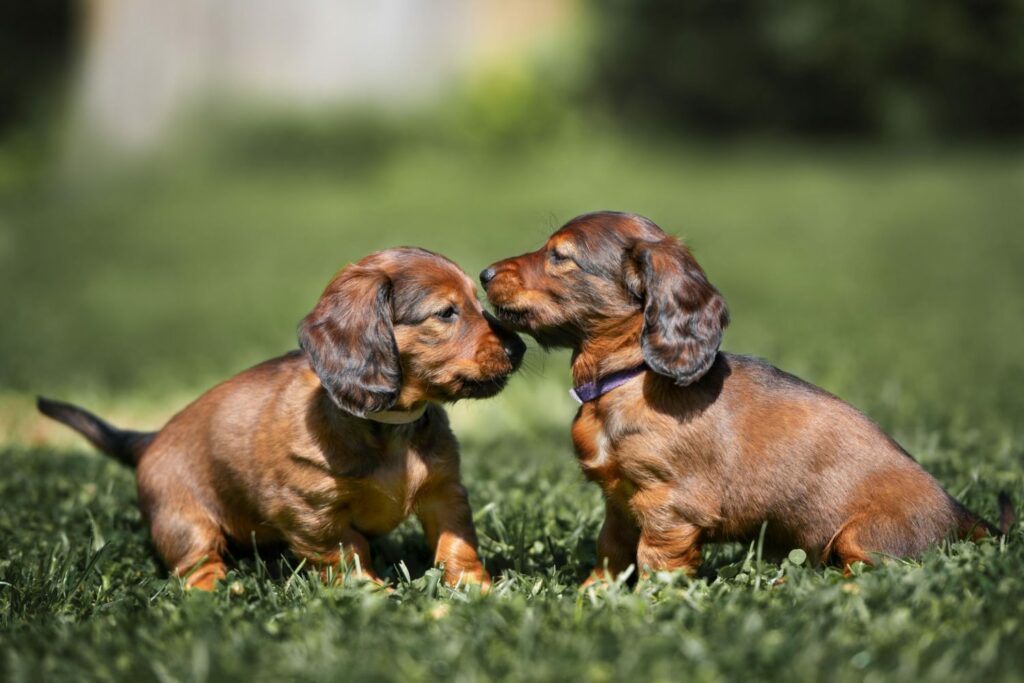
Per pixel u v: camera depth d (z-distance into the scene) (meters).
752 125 39.66
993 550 5.31
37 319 18.47
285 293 20.17
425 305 5.95
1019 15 35.38
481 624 4.73
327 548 6.05
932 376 11.49
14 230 27.80
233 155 34.03
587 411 5.94
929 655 4.28
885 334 14.49
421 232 25.03
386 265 6.05
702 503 5.71
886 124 37.59
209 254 24.61
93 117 34.34
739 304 17.42
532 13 46.88
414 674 4.26
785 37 36.72
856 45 36.53
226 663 4.42
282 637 4.77
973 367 12.06
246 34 34.88
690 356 5.55
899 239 23.31
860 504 5.69
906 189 28.84
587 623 4.71
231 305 19.23
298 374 6.27
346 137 34.22
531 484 7.64
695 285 5.60
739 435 5.73
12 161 34.69
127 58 34.22
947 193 27.86
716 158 36.25
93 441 7.30
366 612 4.93
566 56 39.75
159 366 14.30
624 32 38.72
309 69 35.28
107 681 4.41
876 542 5.60
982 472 7.08
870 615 4.71
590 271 5.86
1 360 14.55
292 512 6.02
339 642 4.61
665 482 5.71
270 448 6.08
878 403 9.95
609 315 5.84
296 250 24.52
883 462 5.74
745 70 38.59
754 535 5.91
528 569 6.11
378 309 5.79
